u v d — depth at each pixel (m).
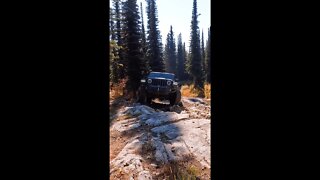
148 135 8.50
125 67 23.06
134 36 23.41
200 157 6.67
